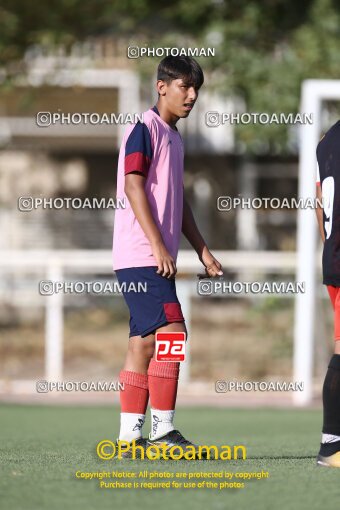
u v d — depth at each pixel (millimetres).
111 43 64500
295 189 81250
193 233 20469
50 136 80750
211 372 50344
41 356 53812
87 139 81938
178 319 19031
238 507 14453
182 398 44719
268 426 34750
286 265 46812
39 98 69500
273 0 59625
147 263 19000
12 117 79188
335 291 18625
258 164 81250
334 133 18797
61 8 59688
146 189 19172
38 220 82125
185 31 60594
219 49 57594
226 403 43156
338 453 18297
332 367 18422
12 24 59094
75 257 45688
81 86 63156
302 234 41500
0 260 45281
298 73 57469
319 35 58469
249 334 52500
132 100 72250
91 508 14398
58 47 59438
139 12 60000
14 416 37469
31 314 55688
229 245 81375
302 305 42156
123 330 52938
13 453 21031
